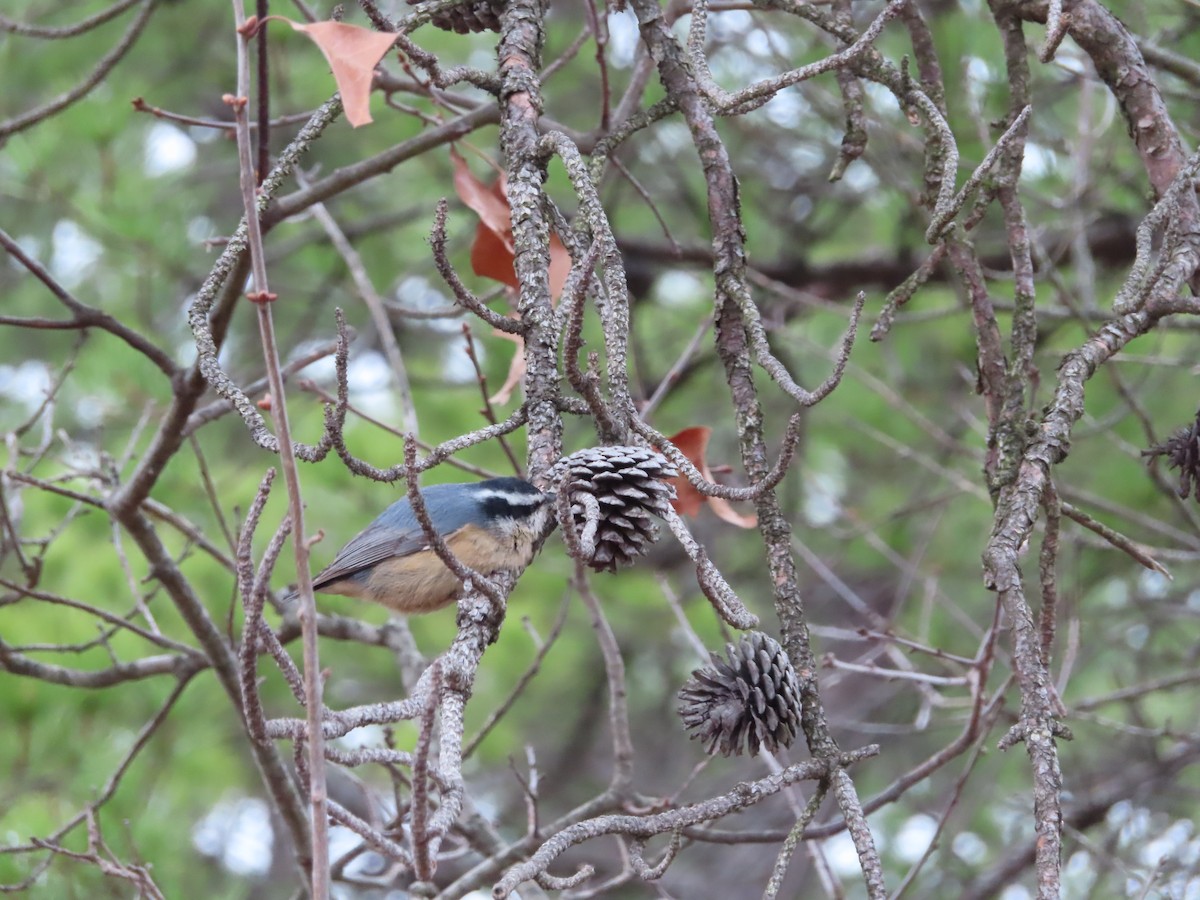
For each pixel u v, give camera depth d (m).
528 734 18.16
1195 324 10.24
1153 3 11.59
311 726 4.18
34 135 11.53
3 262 14.21
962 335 15.27
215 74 13.46
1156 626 14.17
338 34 4.69
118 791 9.65
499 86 6.30
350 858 8.94
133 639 10.71
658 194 15.62
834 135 13.89
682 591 16.44
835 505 12.60
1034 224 13.71
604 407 5.43
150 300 13.23
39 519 12.16
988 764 15.41
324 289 14.77
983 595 15.05
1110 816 13.91
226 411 8.95
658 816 4.90
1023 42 7.13
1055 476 11.44
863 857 4.95
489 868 8.70
